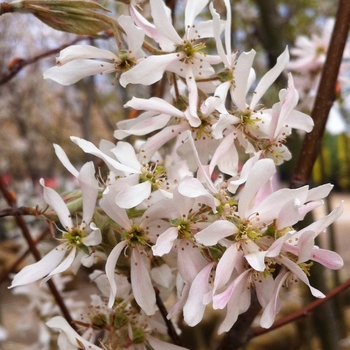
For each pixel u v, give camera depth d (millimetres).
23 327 259
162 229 117
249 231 111
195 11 136
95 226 117
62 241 121
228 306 109
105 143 133
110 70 129
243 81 128
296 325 535
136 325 138
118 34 130
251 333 151
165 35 131
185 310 106
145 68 124
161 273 123
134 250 118
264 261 113
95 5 129
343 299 541
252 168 111
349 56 251
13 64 202
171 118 137
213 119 131
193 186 107
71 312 244
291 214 109
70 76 126
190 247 116
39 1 127
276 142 129
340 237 1188
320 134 153
